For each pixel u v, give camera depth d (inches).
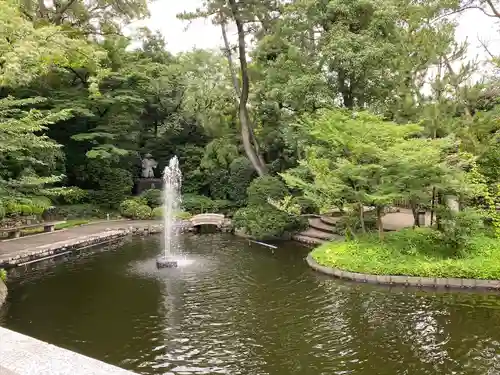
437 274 334.6
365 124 376.2
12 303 303.6
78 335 243.0
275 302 302.8
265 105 716.7
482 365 199.8
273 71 620.1
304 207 603.8
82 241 518.3
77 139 765.3
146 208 789.9
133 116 867.4
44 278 376.2
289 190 638.5
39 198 637.3
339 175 399.2
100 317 273.4
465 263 341.7
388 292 319.3
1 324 261.1
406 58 439.5
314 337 238.2
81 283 358.3
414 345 224.1
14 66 327.0
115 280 367.9
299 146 574.6
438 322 255.6
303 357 213.2
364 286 336.5
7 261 401.4
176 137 988.6
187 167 932.0
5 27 352.2
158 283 358.0
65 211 738.8
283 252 493.7
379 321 260.1
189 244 561.3
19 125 341.1
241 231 637.3
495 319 257.1
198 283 357.1
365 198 390.6
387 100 518.3
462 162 374.9
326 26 563.2
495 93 506.6
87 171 835.4
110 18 740.0
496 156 415.8
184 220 744.3
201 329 252.4
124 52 868.6
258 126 801.6
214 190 887.7
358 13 548.4
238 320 267.4
